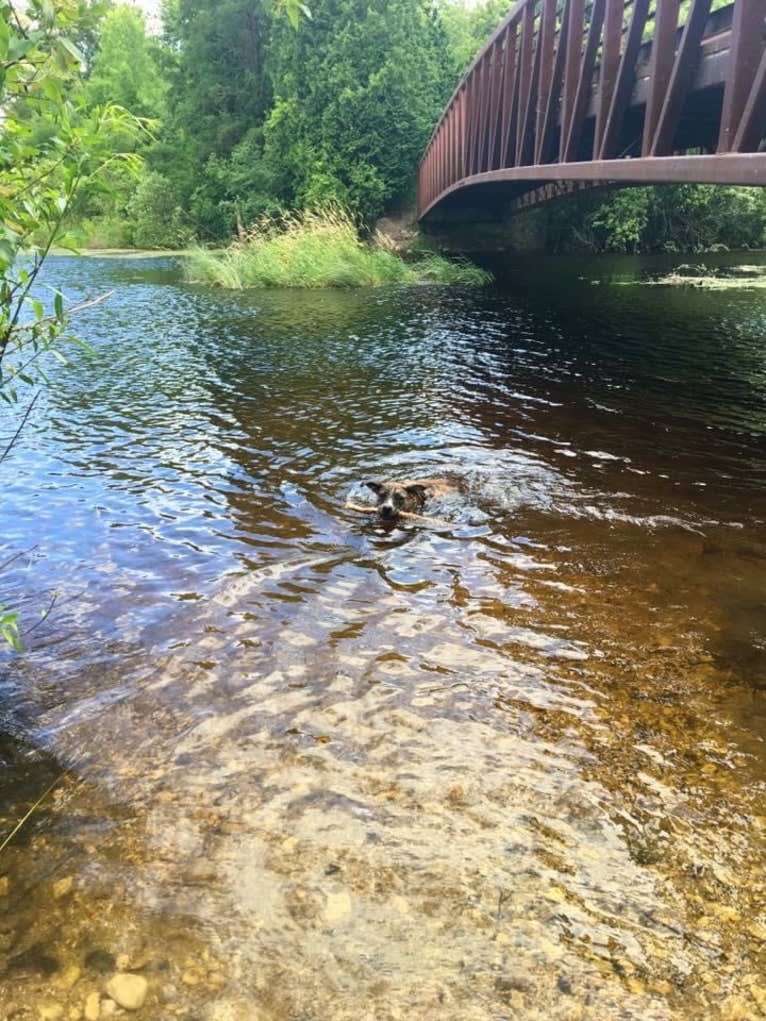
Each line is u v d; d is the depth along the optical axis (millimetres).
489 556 4453
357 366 10047
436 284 20641
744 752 2785
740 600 3922
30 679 3223
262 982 1926
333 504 5266
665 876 2244
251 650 3438
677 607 3852
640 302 16203
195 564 4309
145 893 2182
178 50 38125
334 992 1900
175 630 3613
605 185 15336
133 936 2049
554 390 8719
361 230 29516
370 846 2352
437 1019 1835
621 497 5402
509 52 12539
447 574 4219
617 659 3393
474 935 2049
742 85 5438
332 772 2674
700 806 2521
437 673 3270
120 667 3311
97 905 2143
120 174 3164
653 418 7539
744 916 2113
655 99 6930
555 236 31797
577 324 13586
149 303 16578
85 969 1953
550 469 6012
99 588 4023
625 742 2840
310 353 10969
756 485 5652
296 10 2912
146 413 7770
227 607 3828
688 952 2006
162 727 2918
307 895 2176
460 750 2791
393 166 29609
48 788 2605
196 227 33812
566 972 1949
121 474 5883
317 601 3893
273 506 5215
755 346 11266
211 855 2316
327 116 28422
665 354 10812
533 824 2439
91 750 2793
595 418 7547
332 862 2289
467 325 13523
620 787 2607
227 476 5832
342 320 14180
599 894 2182
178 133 34938
